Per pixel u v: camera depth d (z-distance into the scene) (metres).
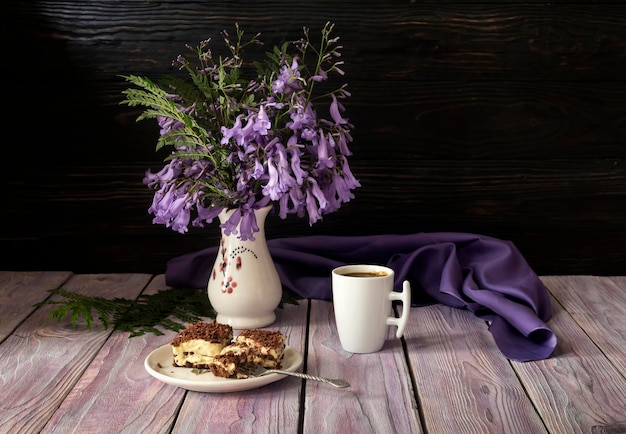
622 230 1.69
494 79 1.64
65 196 1.66
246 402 1.04
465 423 1.00
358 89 1.63
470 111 1.65
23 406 1.03
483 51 1.63
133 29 1.61
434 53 1.62
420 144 1.65
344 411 1.02
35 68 1.62
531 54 1.63
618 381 1.12
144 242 1.68
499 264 1.45
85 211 1.67
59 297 1.46
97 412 1.01
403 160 1.66
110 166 1.65
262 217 1.31
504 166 1.67
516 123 1.65
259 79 1.34
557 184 1.67
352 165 1.66
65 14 1.61
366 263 1.56
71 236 1.67
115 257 1.68
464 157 1.66
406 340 1.26
